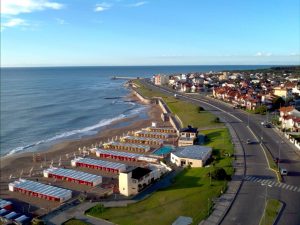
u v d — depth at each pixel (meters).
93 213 62.00
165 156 100.44
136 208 63.62
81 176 83.25
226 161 86.25
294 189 67.81
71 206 66.31
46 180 84.75
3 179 87.69
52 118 179.12
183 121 149.00
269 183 71.00
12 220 61.28
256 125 128.88
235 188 68.56
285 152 93.50
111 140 126.81
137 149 110.56
